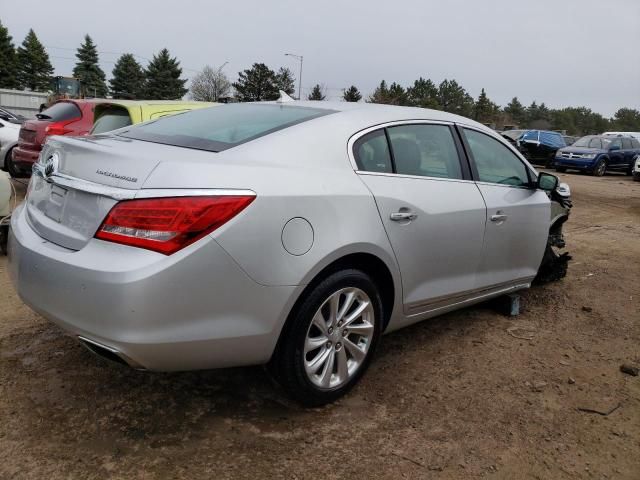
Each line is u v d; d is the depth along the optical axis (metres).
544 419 2.96
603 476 2.53
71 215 2.52
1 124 9.97
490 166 3.96
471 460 2.58
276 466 2.46
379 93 55.47
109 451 2.50
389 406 3.00
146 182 2.31
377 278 3.12
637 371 3.54
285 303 2.54
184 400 2.95
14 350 3.37
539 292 5.18
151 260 2.23
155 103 7.45
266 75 63.06
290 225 2.52
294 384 2.73
